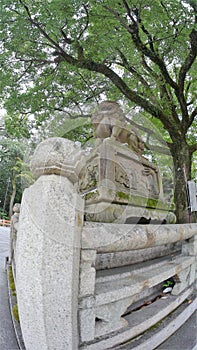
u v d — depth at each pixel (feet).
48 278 4.69
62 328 4.80
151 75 21.88
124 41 17.87
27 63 20.65
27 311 4.91
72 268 4.94
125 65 21.11
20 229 5.33
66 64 20.74
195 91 27.55
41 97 20.94
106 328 5.78
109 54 19.38
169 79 22.54
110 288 5.96
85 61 19.26
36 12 16.24
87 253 5.32
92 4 15.79
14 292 9.92
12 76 20.76
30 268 4.83
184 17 16.67
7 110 21.17
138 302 8.05
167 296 8.90
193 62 21.74
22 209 5.41
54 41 18.86
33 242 4.84
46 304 4.65
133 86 22.57
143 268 8.03
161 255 10.70
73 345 4.95
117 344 5.83
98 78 23.16
